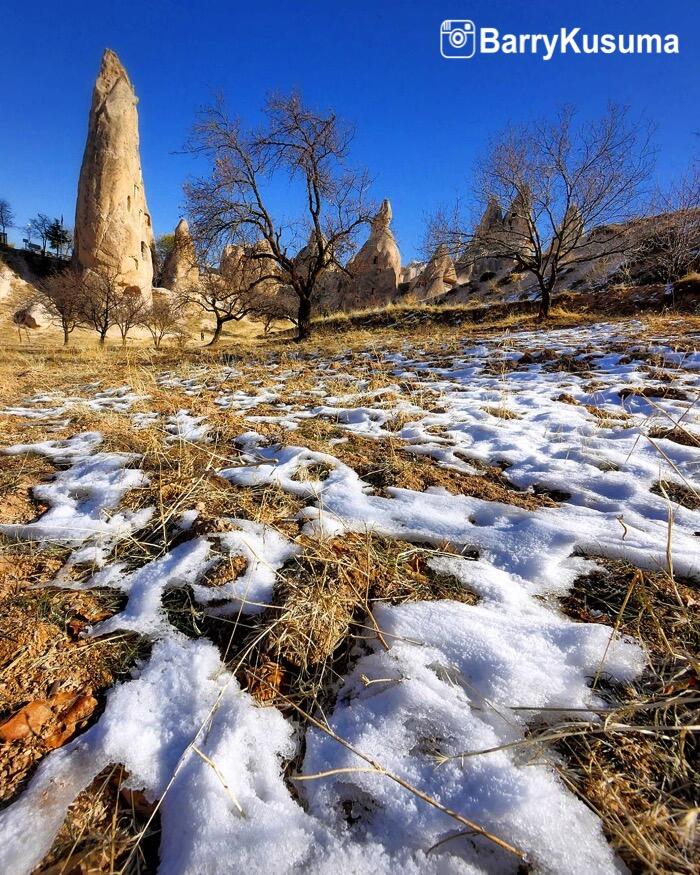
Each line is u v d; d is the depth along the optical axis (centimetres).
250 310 2338
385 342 1023
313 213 1517
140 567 183
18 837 94
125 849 94
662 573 168
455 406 415
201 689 125
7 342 2739
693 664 117
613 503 224
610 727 103
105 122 3344
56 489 257
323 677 133
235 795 100
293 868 87
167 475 263
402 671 130
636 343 632
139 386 589
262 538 194
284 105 1395
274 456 299
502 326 1161
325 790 103
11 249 4341
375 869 87
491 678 125
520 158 1139
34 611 157
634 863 87
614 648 133
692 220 1388
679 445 276
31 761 109
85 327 3328
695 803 97
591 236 1197
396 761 107
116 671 135
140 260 3581
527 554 183
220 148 1432
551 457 285
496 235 1330
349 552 181
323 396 502
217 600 159
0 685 128
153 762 108
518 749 107
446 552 189
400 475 265
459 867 87
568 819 92
